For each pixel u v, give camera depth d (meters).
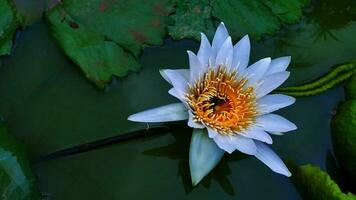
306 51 0.59
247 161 0.55
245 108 0.54
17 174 0.50
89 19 0.56
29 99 0.55
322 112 0.57
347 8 0.61
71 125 0.54
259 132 0.53
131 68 0.56
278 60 0.55
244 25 0.58
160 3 0.57
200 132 0.53
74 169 0.53
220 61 0.54
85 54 0.55
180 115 0.53
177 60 0.57
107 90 0.56
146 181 0.54
